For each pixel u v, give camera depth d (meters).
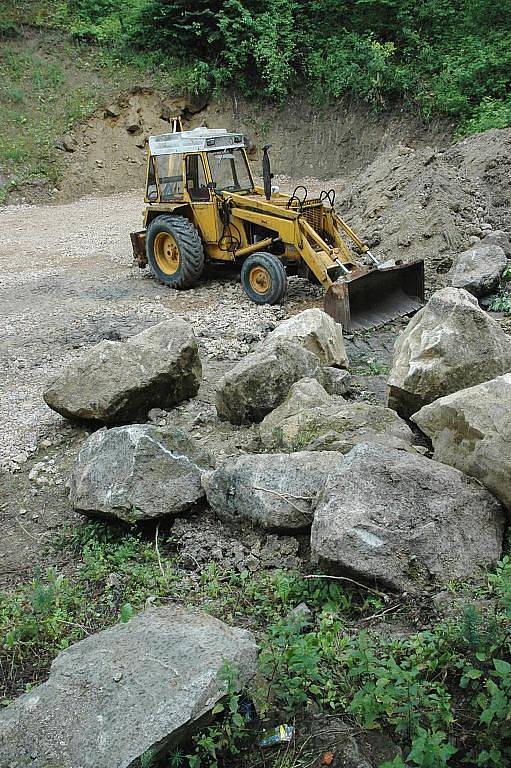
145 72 23.17
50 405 6.61
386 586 3.88
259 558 4.44
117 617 4.23
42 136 21.22
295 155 22.27
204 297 10.52
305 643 3.38
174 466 4.97
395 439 4.88
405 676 3.20
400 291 9.54
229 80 23.30
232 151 11.02
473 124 18.33
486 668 3.30
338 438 5.08
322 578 4.10
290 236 9.76
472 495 4.13
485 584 3.81
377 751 3.12
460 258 9.97
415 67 21.19
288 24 23.30
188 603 4.21
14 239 15.73
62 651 3.65
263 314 9.58
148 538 4.95
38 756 3.05
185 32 23.55
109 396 6.33
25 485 5.94
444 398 4.77
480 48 20.34
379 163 13.87
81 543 5.08
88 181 20.94
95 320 9.75
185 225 10.70
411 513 4.01
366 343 8.59
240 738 3.23
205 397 6.99
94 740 3.05
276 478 4.58
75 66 23.16
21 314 10.23
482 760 2.94
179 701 3.09
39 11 24.34
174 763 3.09
